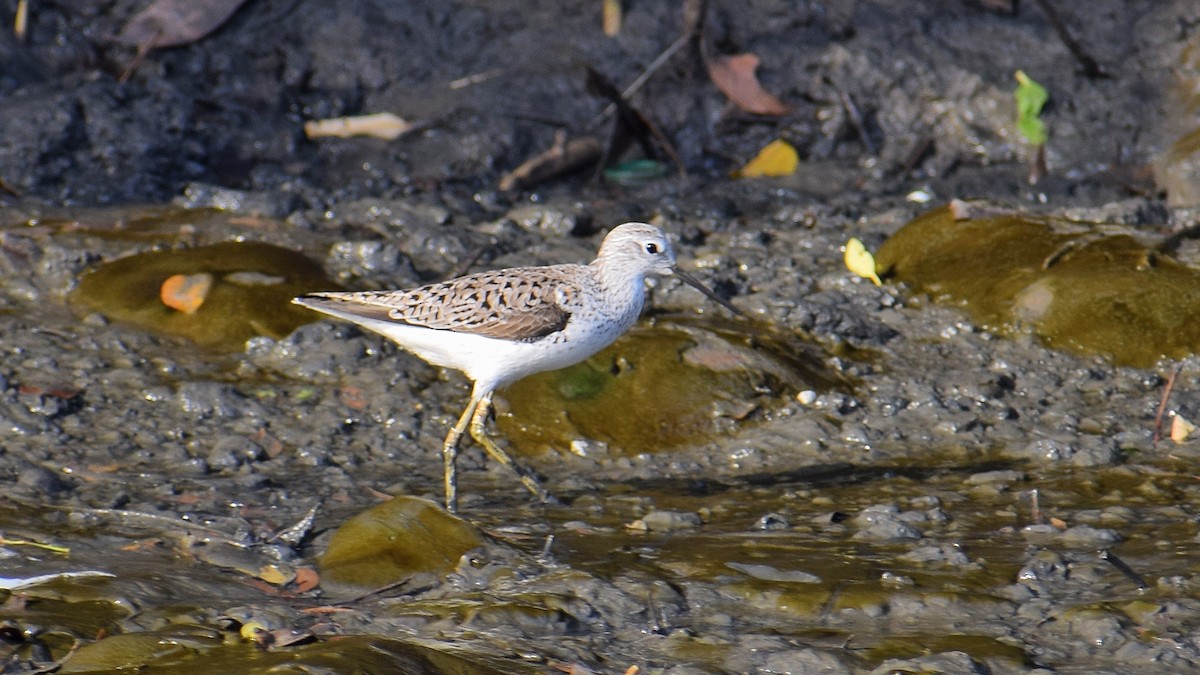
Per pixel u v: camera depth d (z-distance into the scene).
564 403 11.16
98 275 12.91
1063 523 8.95
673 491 10.02
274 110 16.75
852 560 8.46
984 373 11.70
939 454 10.60
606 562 8.48
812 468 10.42
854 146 16.56
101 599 7.57
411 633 7.47
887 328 12.48
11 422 10.46
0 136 15.34
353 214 14.48
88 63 16.95
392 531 8.59
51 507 9.22
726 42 17.02
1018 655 7.12
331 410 11.10
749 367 11.47
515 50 17.09
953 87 16.30
